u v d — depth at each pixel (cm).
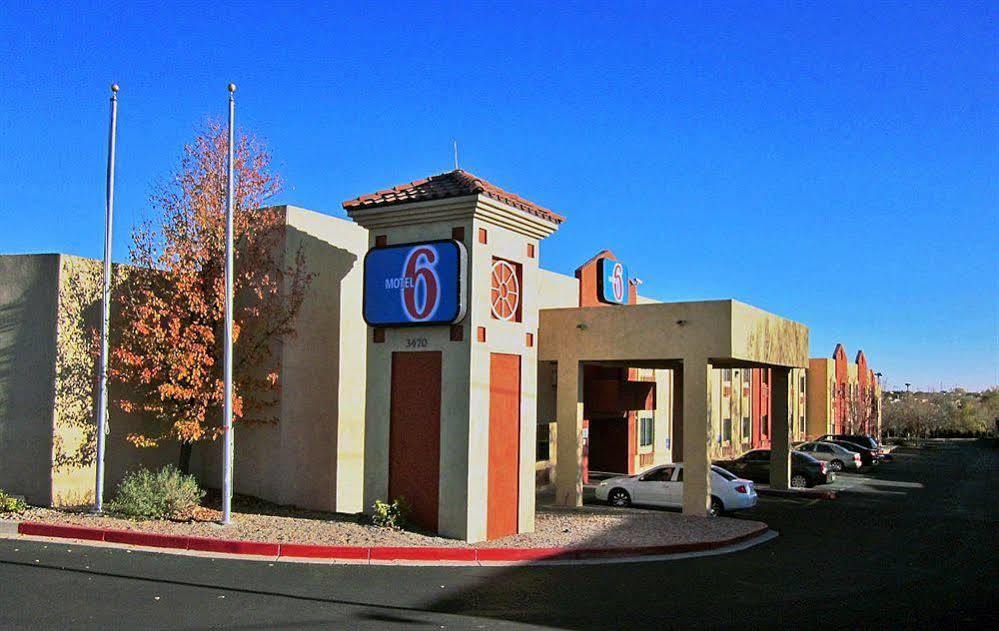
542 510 2138
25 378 1734
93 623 884
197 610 958
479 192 1507
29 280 1747
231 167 1542
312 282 1895
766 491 2814
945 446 8269
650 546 1516
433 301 1541
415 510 1562
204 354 1703
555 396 2936
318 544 1347
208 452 1962
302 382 1872
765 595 1169
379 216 1636
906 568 1444
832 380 6353
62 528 1427
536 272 1734
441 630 919
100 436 1622
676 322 2145
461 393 1525
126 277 1817
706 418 2097
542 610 1036
